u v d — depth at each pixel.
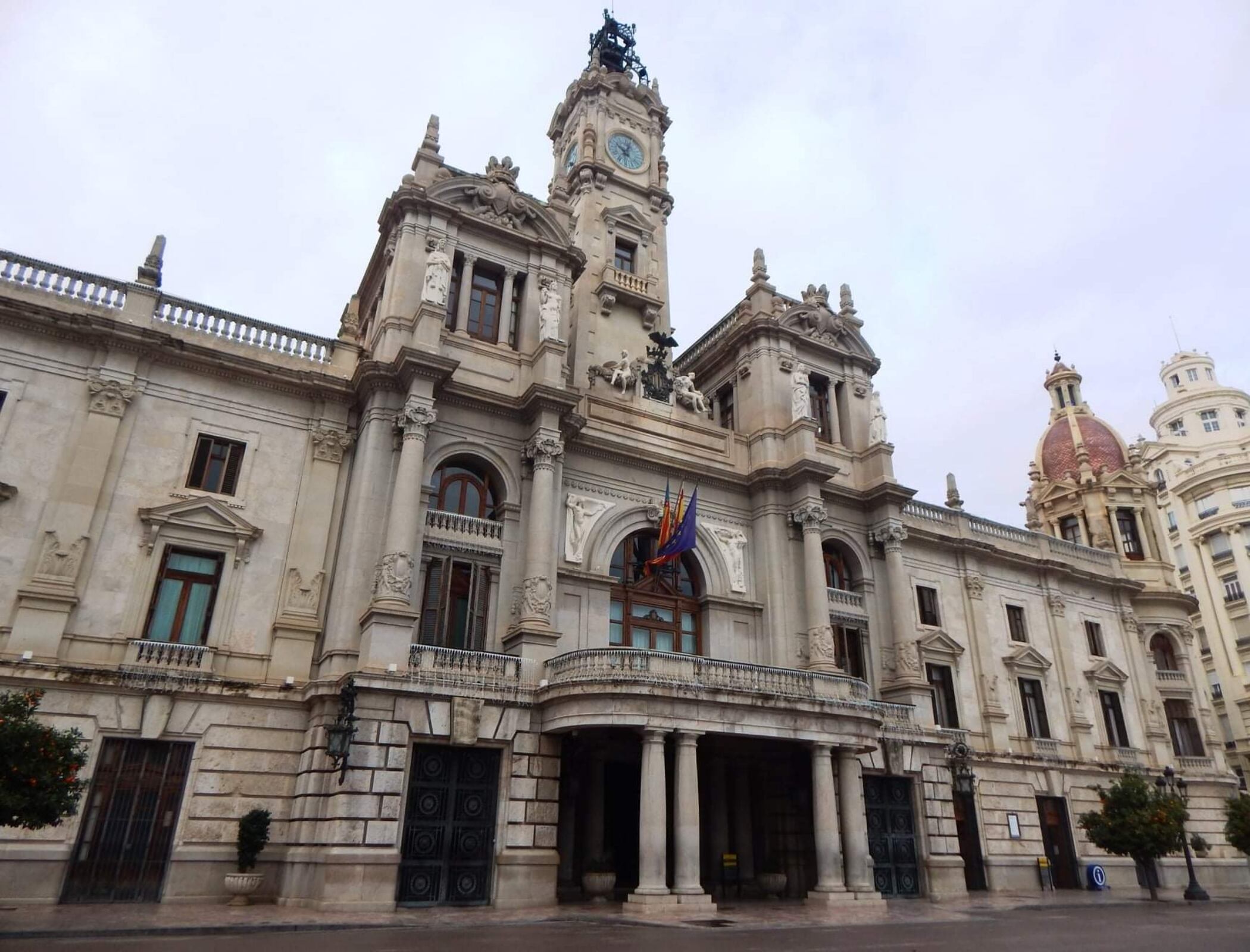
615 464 34.72
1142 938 18.08
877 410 41.41
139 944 15.35
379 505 28.61
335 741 23.77
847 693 29.95
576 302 40.50
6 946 14.84
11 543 24.88
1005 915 25.58
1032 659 44.25
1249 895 37.72
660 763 25.47
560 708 26.64
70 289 28.31
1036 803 40.69
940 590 43.06
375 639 25.80
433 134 35.41
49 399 26.64
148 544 26.55
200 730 25.39
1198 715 50.41
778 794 32.84
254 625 27.45
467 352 32.69
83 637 24.94
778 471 36.91
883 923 21.88
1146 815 33.41
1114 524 54.94
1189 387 87.81
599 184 44.78
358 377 30.25
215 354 29.05
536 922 20.95
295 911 22.38
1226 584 73.50
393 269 32.69
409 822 25.11
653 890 24.16
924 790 34.94
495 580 30.11
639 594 33.91
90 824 23.56
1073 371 63.19
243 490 28.70
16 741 16.70
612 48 52.84
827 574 38.78
